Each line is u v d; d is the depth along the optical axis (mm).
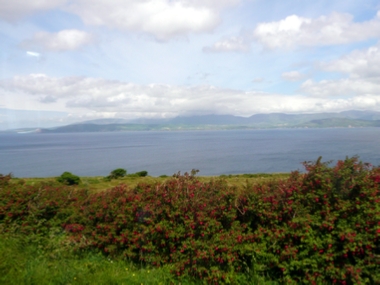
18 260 4523
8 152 108750
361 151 55406
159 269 4211
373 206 3680
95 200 5059
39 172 57875
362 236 3559
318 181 4012
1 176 6156
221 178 5371
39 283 4012
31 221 5164
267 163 60312
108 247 4613
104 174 54156
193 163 68000
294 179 4375
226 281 3801
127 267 4434
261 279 3781
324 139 103438
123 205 4707
